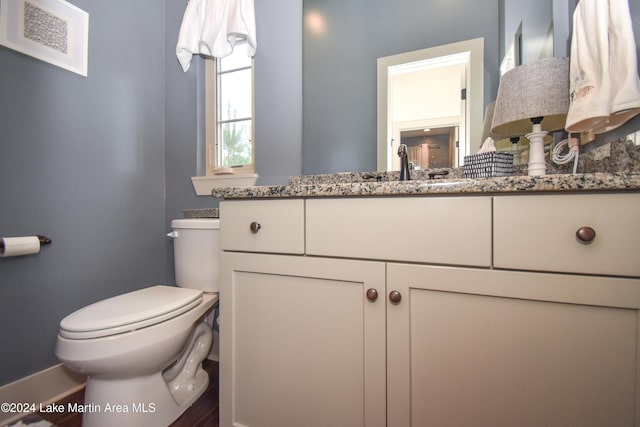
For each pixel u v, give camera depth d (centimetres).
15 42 112
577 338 58
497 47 116
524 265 60
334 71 141
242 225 89
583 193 57
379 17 134
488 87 117
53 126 124
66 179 128
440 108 124
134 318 91
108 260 145
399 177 115
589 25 71
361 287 75
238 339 90
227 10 148
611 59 67
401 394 71
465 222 65
